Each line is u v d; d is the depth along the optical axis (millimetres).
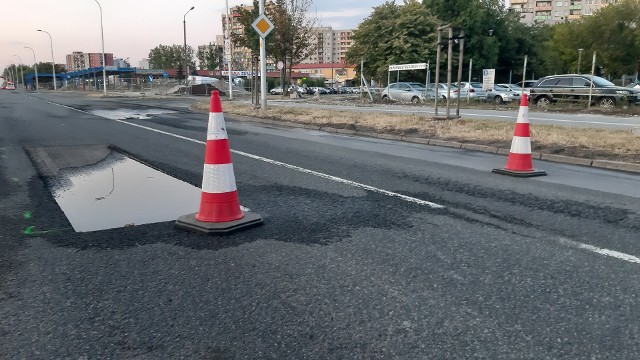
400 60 43250
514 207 5375
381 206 5375
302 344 2580
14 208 5258
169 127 14297
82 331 2715
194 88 53188
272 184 6516
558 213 5141
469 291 3219
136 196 5801
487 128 12555
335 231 4480
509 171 7367
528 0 131125
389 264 3682
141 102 31719
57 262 3713
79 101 33500
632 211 5250
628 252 3959
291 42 45812
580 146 9742
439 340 2619
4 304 3031
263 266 3639
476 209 5273
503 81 57188
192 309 2963
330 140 11711
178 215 5016
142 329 2732
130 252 3928
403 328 2744
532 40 56125
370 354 2490
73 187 6289
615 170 7984
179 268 3600
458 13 49094
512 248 4043
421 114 17906
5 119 16969
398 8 45094
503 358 2453
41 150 9414
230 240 4223
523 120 7387
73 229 4539
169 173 7207
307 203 5496
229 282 3354
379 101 32219
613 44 52094
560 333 2691
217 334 2678
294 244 4125
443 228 4586
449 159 8906
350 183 6602
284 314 2902
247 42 36906
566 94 22703
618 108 20281
